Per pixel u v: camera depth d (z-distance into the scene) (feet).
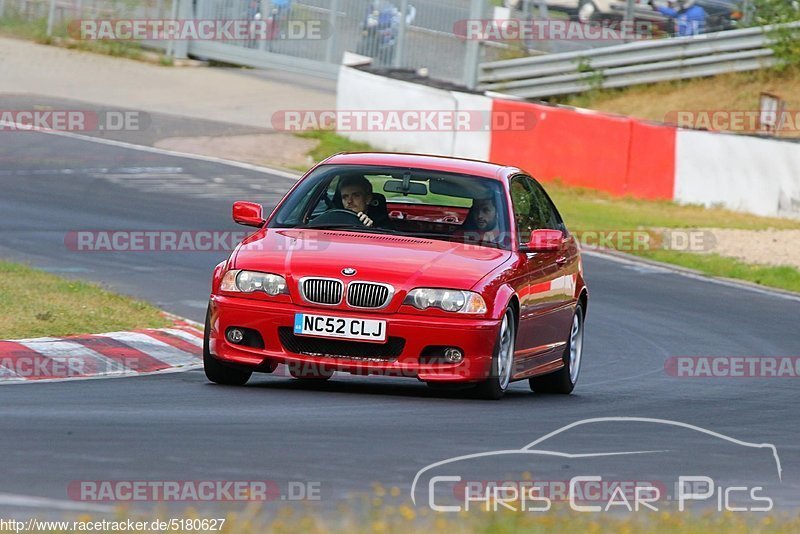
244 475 65.57
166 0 405.39
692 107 360.28
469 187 108.99
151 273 169.58
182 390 96.22
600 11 377.30
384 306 95.61
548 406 101.14
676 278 206.39
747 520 60.85
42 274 146.72
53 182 236.02
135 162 266.36
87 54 391.45
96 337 114.52
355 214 106.32
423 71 361.30
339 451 73.82
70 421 78.84
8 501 57.16
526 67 376.68
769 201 278.26
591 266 211.20
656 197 285.84
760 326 168.86
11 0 410.31
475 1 377.91
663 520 57.98
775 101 338.13
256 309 96.63
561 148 289.94
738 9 380.17
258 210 108.06
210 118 327.67
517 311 102.53
